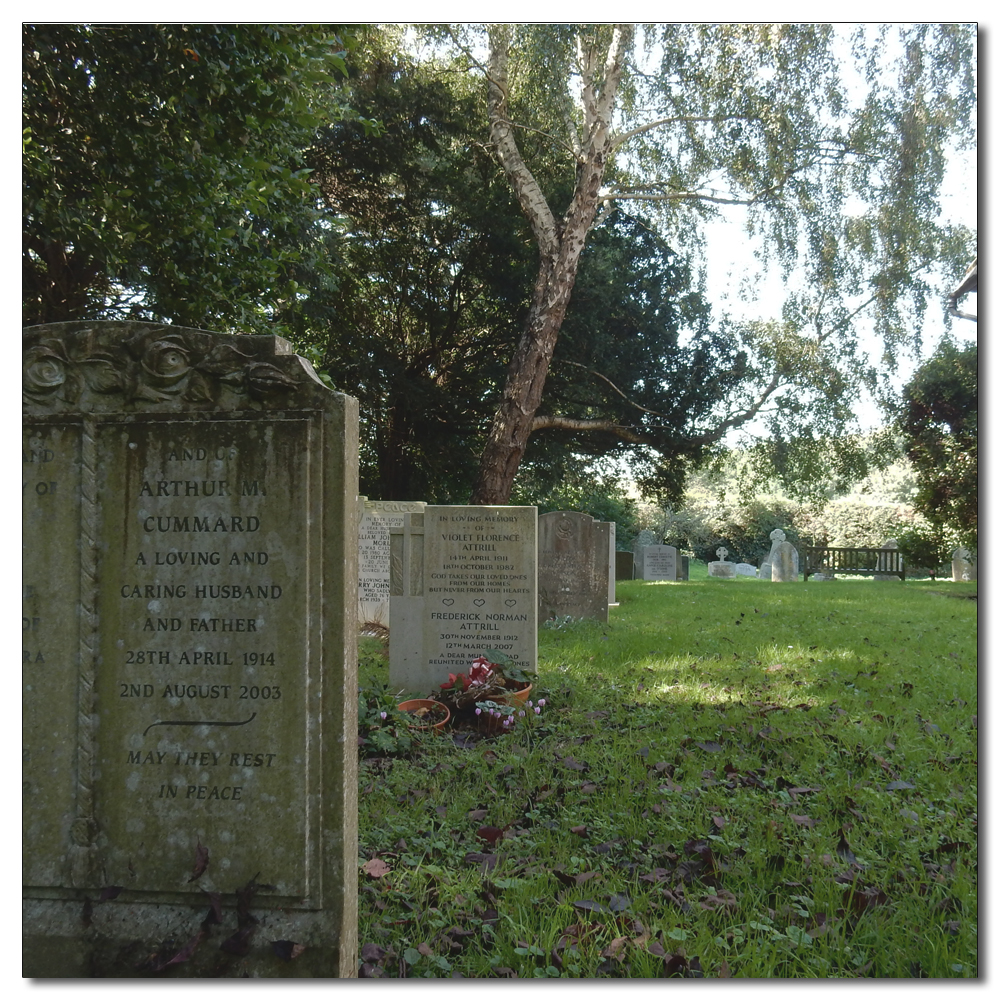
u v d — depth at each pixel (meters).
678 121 15.16
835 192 15.52
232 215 7.05
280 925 2.83
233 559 2.96
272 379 2.95
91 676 2.99
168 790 2.93
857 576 29.23
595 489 23.36
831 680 7.29
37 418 3.06
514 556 7.24
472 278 19.77
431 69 18.25
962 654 8.86
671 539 38.62
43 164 5.47
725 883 3.40
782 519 37.16
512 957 2.88
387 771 4.91
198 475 2.99
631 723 5.85
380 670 8.05
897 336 15.80
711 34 14.20
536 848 3.78
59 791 2.99
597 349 18.17
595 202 14.41
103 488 3.03
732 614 13.43
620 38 13.53
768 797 4.26
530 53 13.78
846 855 3.60
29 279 6.88
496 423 14.78
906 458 22.80
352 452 3.03
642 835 3.87
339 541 2.92
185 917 2.89
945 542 22.64
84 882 2.93
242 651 2.94
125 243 6.30
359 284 18.45
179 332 3.02
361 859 3.66
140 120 5.93
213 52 5.37
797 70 14.41
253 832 2.88
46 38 5.07
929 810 4.13
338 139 17.08
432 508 7.34
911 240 15.22
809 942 2.90
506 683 6.63
